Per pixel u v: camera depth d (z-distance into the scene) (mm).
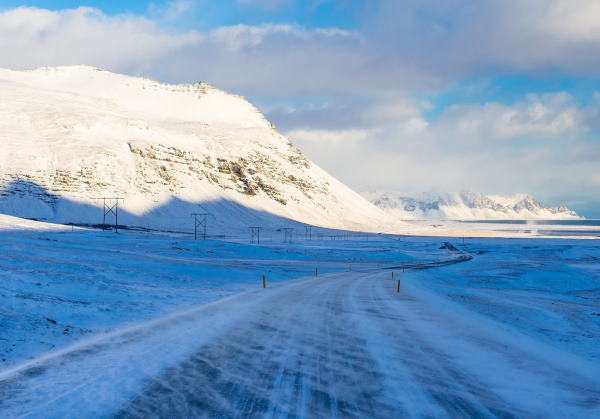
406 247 151000
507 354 13000
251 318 18500
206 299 26703
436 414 7902
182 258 65938
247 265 63281
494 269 70562
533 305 30109
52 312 17141
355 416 7746
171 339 13961
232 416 7664
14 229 92562
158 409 7930
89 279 27188
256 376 10078
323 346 13367
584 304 33844
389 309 22859
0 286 20438
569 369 11602
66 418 7414
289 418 7602
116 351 12266
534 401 8789
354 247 135375
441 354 12680
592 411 8328
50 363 10914
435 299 29766
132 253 58875
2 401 8164
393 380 9945
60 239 82375
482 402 8609
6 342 12609
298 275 57250
